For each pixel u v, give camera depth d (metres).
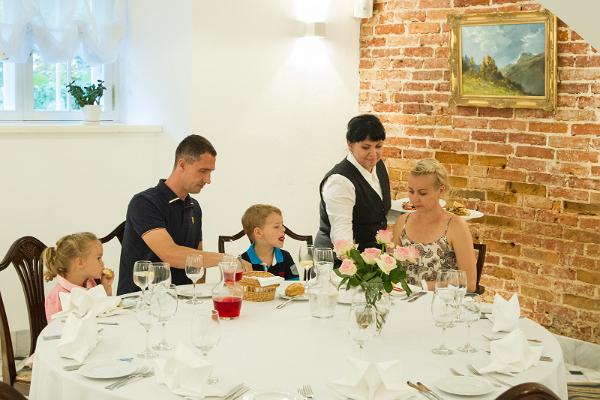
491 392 2.18
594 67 4.64
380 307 2.65
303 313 2.94
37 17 4.59
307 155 5.61
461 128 5.30
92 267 3.35
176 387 2.15
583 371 4.71
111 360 2.38
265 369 2.35
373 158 3.81
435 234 3.55
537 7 4.79
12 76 4.71
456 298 2.52
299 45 5.45
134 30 5.07
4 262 3.29
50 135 4.55
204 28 4.86
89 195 4.76
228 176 5.14
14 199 4.46
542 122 4.91
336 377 2.29
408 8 5.50
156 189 3.56
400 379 2.16
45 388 2.35
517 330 2.46
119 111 5.20
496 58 4.99
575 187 4.80
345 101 5.79
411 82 5.54
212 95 4.97
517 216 5.07
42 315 3.44
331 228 3.84
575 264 4.83
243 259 3.53
